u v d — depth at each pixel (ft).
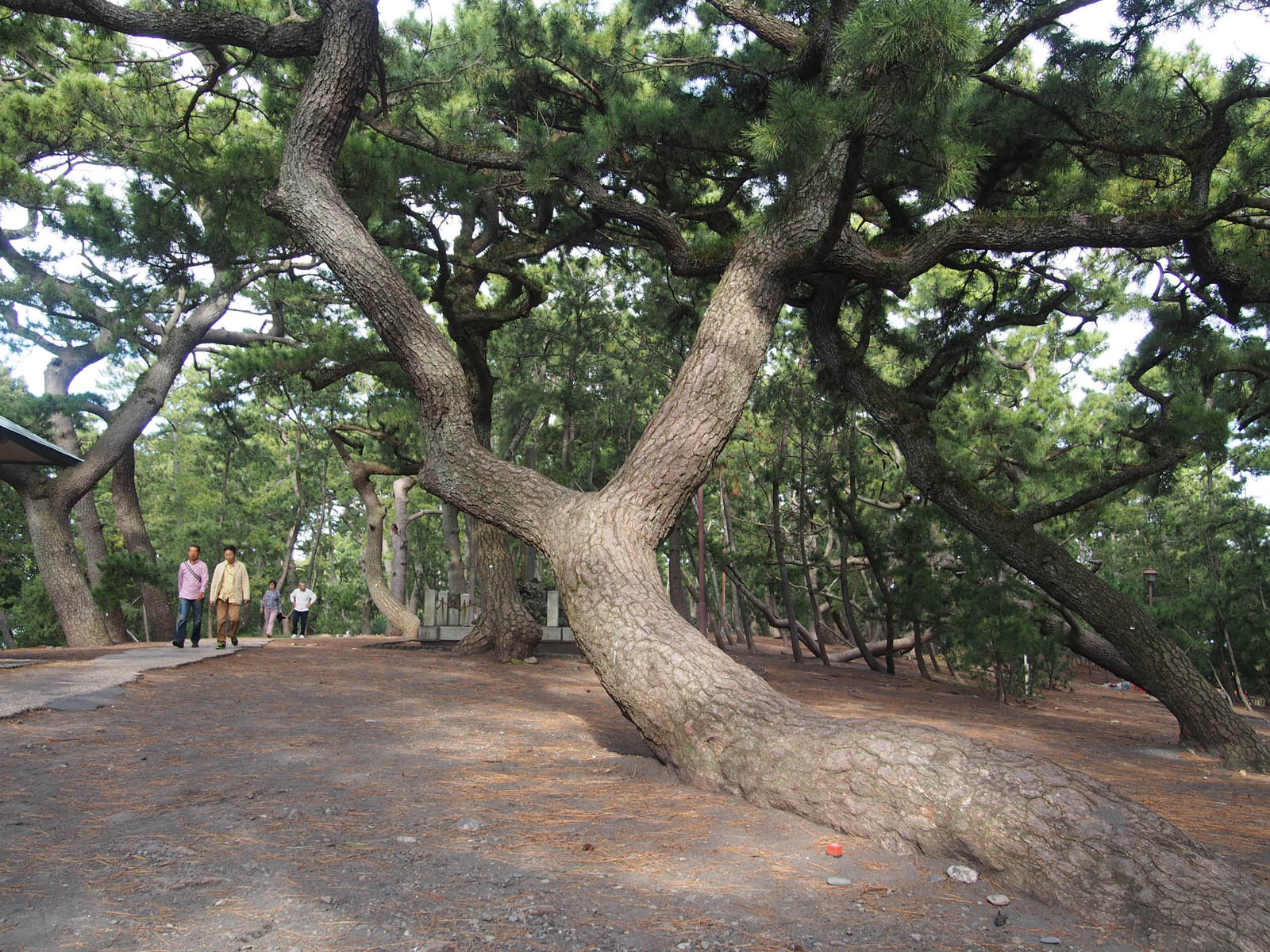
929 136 19.02
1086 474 47.62
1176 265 41.50
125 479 84.02
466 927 10.05
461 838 13.87
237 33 27.86
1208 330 42.01
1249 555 77.82
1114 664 41.01
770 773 16.01
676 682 18.25
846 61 19.44
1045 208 34.88
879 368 75.77
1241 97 29.12
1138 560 106.22
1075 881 11.77
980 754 14.06
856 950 10.00
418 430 74.69
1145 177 35.04
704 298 60.90
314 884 11.36
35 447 42.39
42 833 13.21
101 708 26.02
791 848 13.79
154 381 73.82
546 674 46.62
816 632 79.41
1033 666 56.39
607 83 36.01
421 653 56.24
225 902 10.55
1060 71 31.01
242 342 83.56
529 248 48.70
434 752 21.88
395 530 97.81
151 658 42.34
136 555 71.61
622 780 18.51
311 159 25.96
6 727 22.03
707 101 36.73
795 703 17.38
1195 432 36.06
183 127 47.85
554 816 15.49
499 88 35.99
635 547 21.03
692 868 12.70
